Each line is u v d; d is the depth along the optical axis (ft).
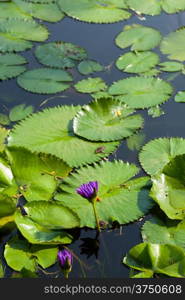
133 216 6.48
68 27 11.39
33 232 6.12
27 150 7.09
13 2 11.93
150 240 6.17
